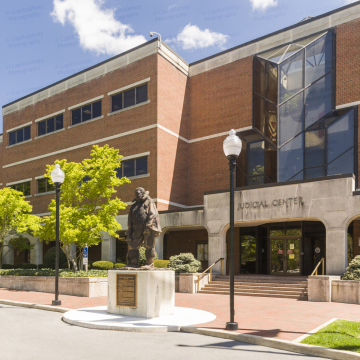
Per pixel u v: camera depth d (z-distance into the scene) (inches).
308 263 854.5
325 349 273.7
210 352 281.7
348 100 821.9
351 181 653.9
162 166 970.1
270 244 904.9
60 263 1016.2
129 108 1031.6
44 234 794.2
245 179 968.9
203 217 832.9
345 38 844.6
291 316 436.1
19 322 414.3
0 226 942.4
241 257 956.6
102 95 1103.6
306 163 863.1
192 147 1064.8
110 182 803.4
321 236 846.5
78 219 778.2
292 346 289.1
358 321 390.9
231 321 351.6
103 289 681.6
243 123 981.8
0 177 1456.7
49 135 1234.6
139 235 456.8
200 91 1074.7
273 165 914.1
